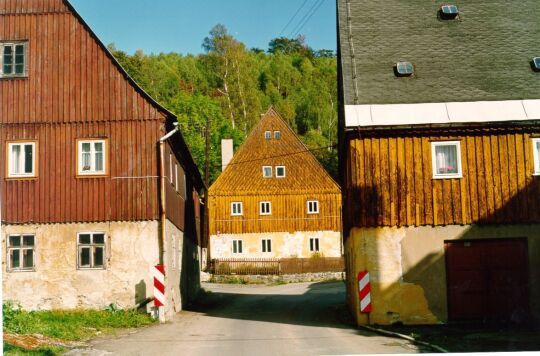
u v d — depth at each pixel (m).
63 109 23.22
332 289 40.84
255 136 55.38
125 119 23.19
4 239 22.61
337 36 26.39
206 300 33.66
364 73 21.72
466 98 20.88
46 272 22.56
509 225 19.55
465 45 22.75
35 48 23.47
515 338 16.28
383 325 19.41
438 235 19.64
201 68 88.75
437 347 14.70
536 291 19.31
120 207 22.83
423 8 24.03
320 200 54.06
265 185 54.22
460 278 19.53
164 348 15.09
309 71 104.62
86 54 23.45
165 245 22.77
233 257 53.19
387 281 19.56
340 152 28.09
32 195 22.83
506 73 21.73
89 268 22.62
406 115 20.28
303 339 16.77
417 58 22.30
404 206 19.73
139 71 81.44
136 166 23.00
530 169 19.77
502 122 19.78
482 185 19.72
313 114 98.69
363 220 19.75
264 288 44.09
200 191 47.19
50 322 18.81
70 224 22.75
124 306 22.48
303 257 53.19
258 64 103.50
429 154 19.89
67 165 22.98
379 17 23.69
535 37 23.03
